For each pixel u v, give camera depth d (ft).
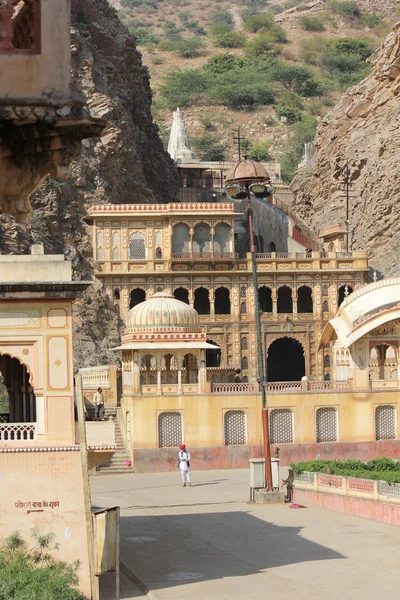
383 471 139.64
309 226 401.29
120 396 222.69
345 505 136.36
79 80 328.29
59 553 89.97
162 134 606.96
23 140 61.82
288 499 149.18
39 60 59.77
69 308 93.25
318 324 287.89
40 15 59.77
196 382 205.05
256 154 603.67
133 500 153.17
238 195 153.69
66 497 91.04
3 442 91.81
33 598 77.66
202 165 420.77
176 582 96.02
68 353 93.04
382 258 340.80
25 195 64.03
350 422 198.18
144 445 190.90
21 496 90.74
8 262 92.84
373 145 373.81
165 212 281.54
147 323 197.36
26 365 92.84
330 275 290.35
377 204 352.90
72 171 302.45
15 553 86.38
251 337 285.02
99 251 281.74
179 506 146.30
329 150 402.31
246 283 286.66
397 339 201.67
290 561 104.88
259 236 343.26
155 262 282.36
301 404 196.34
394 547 110.73
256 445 194.29
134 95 378.94
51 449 91.40
